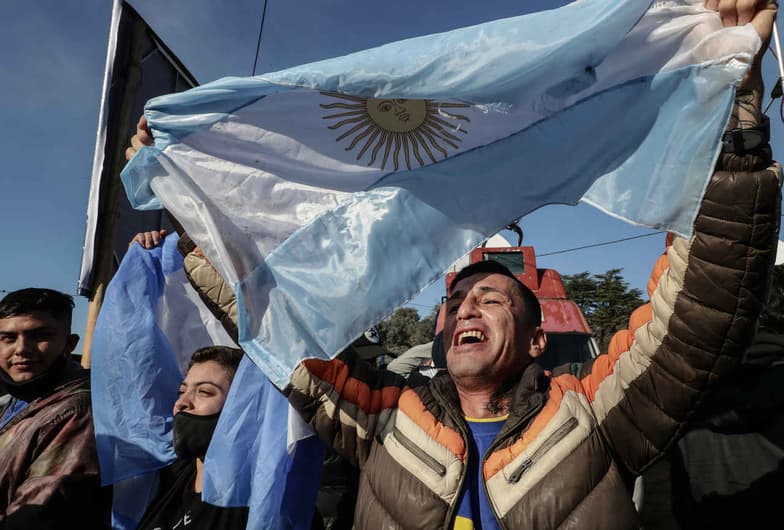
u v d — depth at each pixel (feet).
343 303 4.83
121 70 10.94
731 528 4.96
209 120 5.45
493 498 4.53
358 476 8.03
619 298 116.78
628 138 4.70
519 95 4.73
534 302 5.80
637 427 4.69
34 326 7.30
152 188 5.40
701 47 4.55
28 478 6.20
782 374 5.05
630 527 4.31
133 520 6.55
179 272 7.80
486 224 4.91
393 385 5.80
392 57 4.56
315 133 5.57
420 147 5.42
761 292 4.20
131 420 6.70
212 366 6.45
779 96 4.99
